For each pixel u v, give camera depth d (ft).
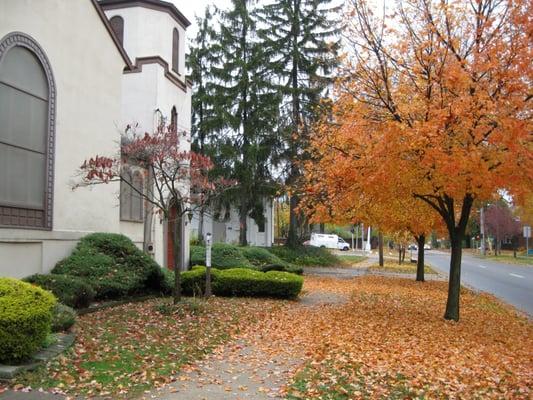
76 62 41.98
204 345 27.99
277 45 98.78
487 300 56.13
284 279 50.19
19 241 34.99
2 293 21.80
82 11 42.75
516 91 33.22
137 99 58.03
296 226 112.88
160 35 62.18
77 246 40.98
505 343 33.37
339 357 26.07
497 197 36.04
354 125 37.47
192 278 48.49
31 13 36.86
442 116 32.55
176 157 36.01
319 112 75.05
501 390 21.85
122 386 19.99
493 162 33.68
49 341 24.11
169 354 25.38
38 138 37.73
